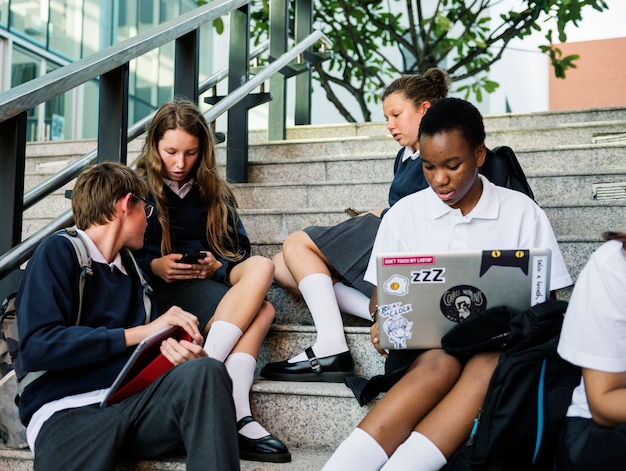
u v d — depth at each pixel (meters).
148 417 1.57
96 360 1.60
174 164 2.12
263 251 2.68
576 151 3.00
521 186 1.91
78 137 7.70
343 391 1.84
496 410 1.40
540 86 12.68
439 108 1.65
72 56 7.87
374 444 1.50
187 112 2.14
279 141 3.65
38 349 1.54
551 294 1.70
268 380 2.01
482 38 5.05
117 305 1.74
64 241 1.69
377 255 1.56
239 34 3.27
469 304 1.55
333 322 2.01
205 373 1.50
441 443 1.47
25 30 7.22
